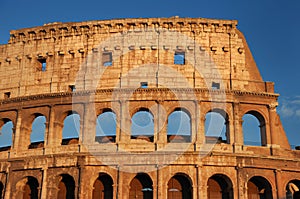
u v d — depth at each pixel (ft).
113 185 242.78
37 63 281.74
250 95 261.24
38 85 273.95
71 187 256.32
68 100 263.29
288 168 252.62
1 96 279.90
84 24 274.77
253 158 248.73
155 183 240.32
